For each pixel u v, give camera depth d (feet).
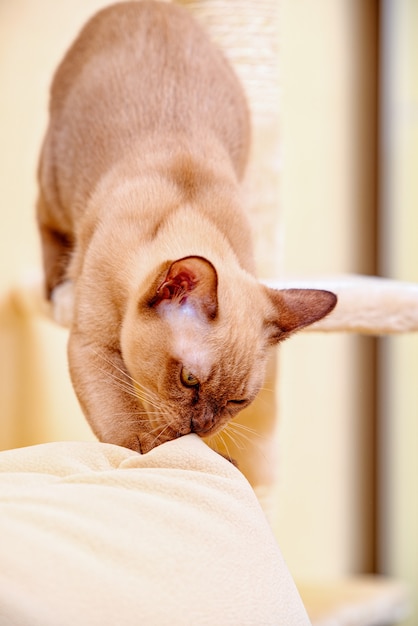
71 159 3.98
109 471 2.84
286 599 2.76
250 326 3.42
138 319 3.36
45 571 2.59
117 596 2.59
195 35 4.07
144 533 2.69
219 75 4.04
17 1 5.15
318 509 5.99
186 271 3.29
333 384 5.98
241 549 2.74
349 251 5.87
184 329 3.34
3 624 2.52
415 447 6.08
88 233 3.71
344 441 6.09
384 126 5.83
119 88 3.91
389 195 5.87
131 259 3.48
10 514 2.68
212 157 3.80
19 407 5.34
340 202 5.80
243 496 2.88
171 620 2.59
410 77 5.76
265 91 4.53
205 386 3.34
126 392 3.45
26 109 5.24
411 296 4.01
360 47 5.79
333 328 3.94
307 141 5.59
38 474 2.86
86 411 3.46
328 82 5.68
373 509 6.23
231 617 2.64
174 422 3.34
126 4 4.15
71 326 3.57
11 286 5.28
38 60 5.24
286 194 5.52
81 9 5.26
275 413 4.40
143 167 3.71
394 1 5.71
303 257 5.62
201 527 2.73
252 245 3.76
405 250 5.86
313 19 5.57
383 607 5.69
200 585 2.65
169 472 2.87
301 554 5.94
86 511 2.71
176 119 3.85
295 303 3.52
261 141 4.50
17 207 5.27
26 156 5.27
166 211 3.57
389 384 6.10
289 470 5.77
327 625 5.26
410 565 6.16
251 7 4.50
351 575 6.19
